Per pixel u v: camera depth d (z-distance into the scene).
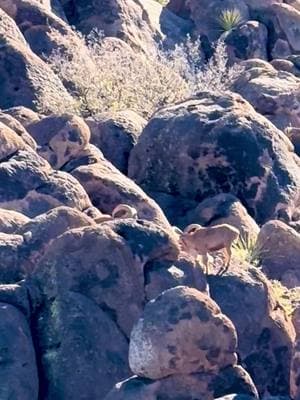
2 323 8.77
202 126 15.24
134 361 8.30
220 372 8.32
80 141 14.65
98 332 8.93
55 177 13.01
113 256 9.31
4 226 10.99
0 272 9.85
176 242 9.70
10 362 8.59
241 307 9.71
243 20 28.84
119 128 16.28
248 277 9.97
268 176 14.98
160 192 15.41
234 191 14.99
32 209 12.68
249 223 13.96
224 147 15.05
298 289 11.23
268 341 9.66
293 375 8.86
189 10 29.33
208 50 28.48
